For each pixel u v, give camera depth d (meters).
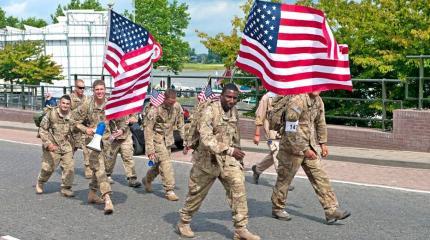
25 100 24.95
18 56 35.72
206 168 6.39
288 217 7.43
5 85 27.09
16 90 29.20
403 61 14.48
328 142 14.01
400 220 7.41
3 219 7.68
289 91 6.96
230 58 17.66
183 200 8.81
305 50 7.00
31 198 9.01
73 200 8.86
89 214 7.93
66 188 9.14
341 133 13.76
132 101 8.62
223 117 6.27
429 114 12.32
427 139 12.41
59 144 9.09
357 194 9.02
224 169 6.31
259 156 13.36
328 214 7.18
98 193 9.16
